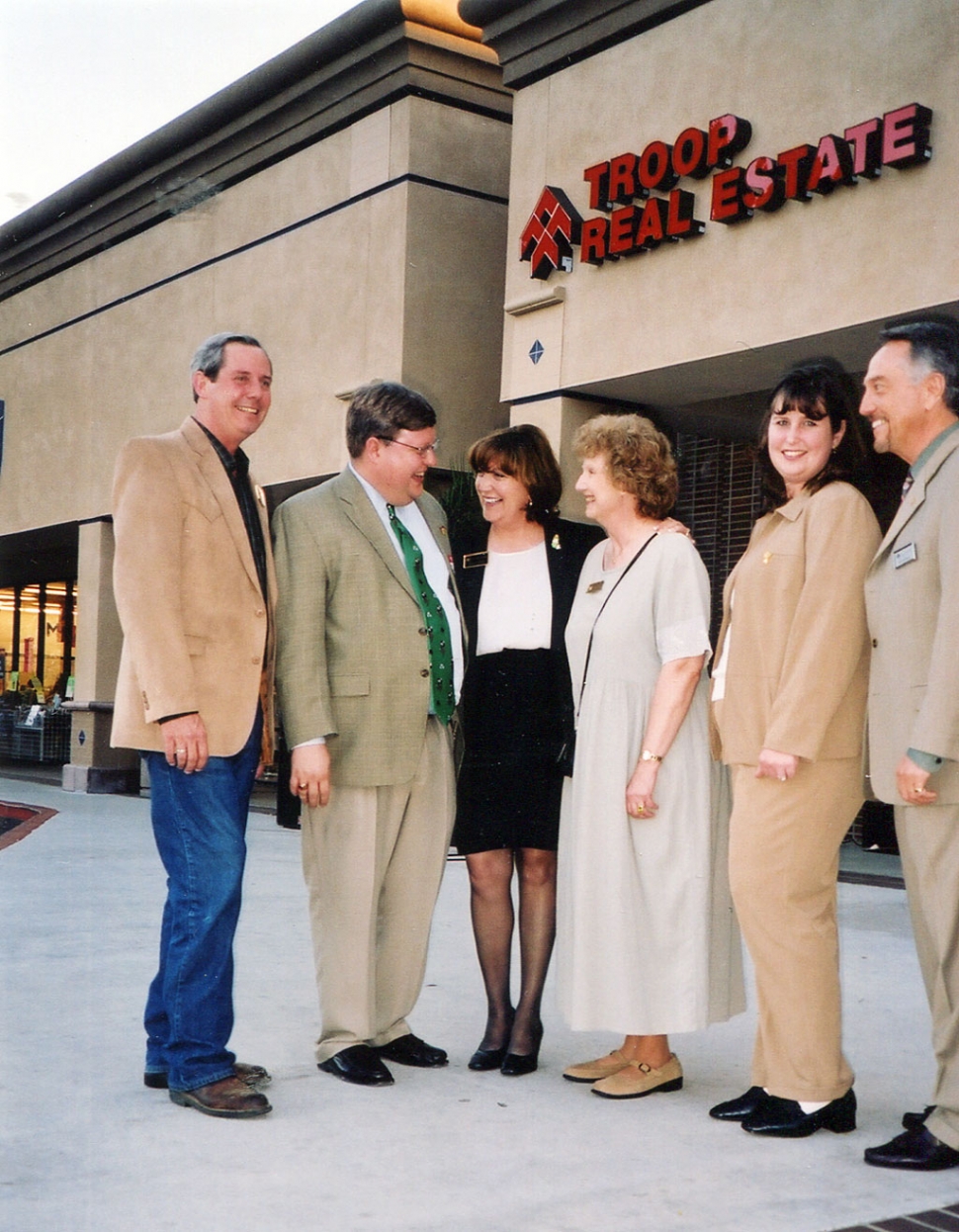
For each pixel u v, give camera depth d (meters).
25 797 13.89
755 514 10.42
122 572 3.20
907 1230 2.48
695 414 9.44
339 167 11.09
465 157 10.72
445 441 10.58
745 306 7.61
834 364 3.23
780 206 7.39
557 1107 3.26
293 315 11.56
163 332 13.30
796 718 2.96
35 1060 3.58
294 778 3.45
